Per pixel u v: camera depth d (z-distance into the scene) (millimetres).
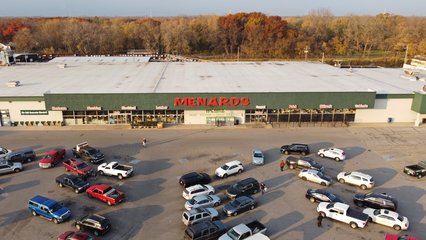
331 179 45688
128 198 42188
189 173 45719
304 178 46688
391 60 146375
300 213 39375
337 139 60250
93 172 47438
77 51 158375
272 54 159500
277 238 35219
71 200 41688
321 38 168000
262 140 59594
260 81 74500
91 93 62125
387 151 55594
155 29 172375
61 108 62562
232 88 67562
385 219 37125
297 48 159375
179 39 163750
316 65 98250
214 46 170375
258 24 165375
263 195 43062
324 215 38562
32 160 51844
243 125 66062
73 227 36688
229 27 170000
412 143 58562
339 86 70500
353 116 67312
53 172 48531
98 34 158875
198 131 63469
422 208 40562
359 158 53219
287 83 72750
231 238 33875
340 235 35781
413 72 83500
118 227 36688
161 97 62719
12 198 42000
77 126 65625
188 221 36406
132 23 192750
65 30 158750
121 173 46312
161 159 52469
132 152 54781
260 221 37906
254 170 49312
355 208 40594
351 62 143750
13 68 91188
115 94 62281
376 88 69750
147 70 87312
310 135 61938
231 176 47594
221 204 41281
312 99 63625
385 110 67000
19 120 65188
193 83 71938
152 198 42188
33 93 65250
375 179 47094
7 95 63969
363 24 173875
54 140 59344
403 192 44000
